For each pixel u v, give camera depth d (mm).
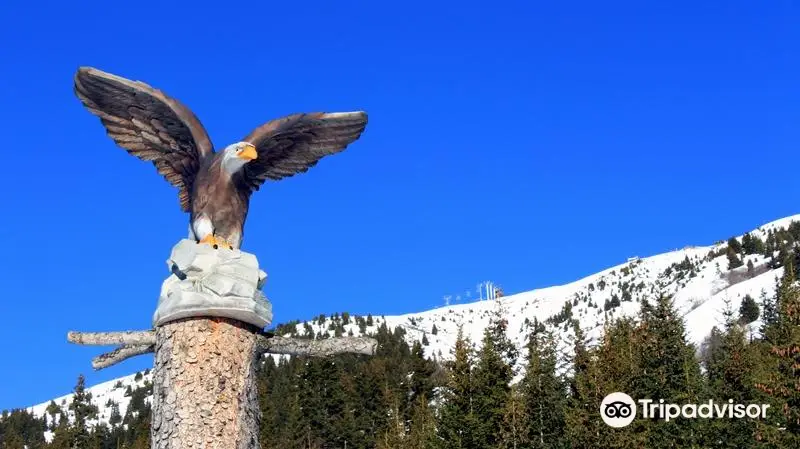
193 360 8617
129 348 9312
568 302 138375
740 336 34562
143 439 54969
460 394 34156
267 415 55125
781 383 27219
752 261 108562
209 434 8438
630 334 38938
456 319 148250
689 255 150625
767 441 27641
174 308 8625
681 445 30094
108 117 9578
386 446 41250
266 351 9211
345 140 10070
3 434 77625
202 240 9094
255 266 9000
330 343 9367
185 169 9789
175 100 9586
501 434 33281
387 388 54625
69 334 8773
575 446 31312
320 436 53625
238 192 9461
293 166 10109
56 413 94125
